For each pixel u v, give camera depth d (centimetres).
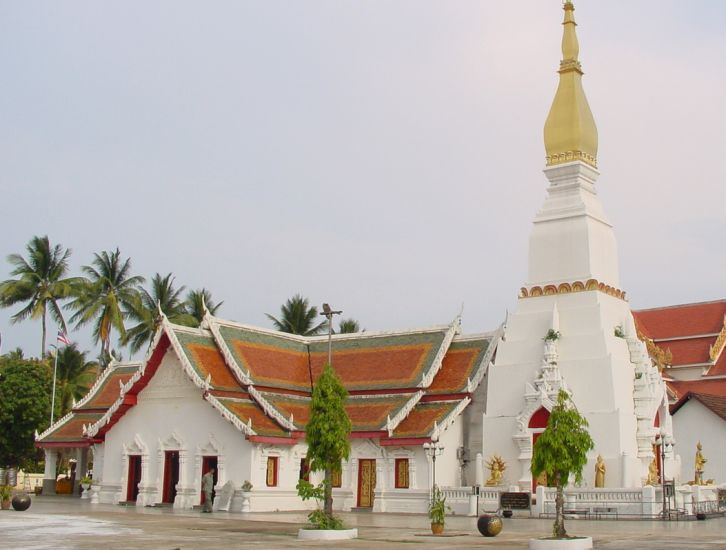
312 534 3459
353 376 6106
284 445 5597
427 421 5541
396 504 5403
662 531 3744
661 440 5150
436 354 5878
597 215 5741
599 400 5131
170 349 5862
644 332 8106
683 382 7781
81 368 10612
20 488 8319
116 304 8800
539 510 4756
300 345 6531
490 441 5462
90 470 8206
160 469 5784
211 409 5634
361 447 5644
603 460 4994
